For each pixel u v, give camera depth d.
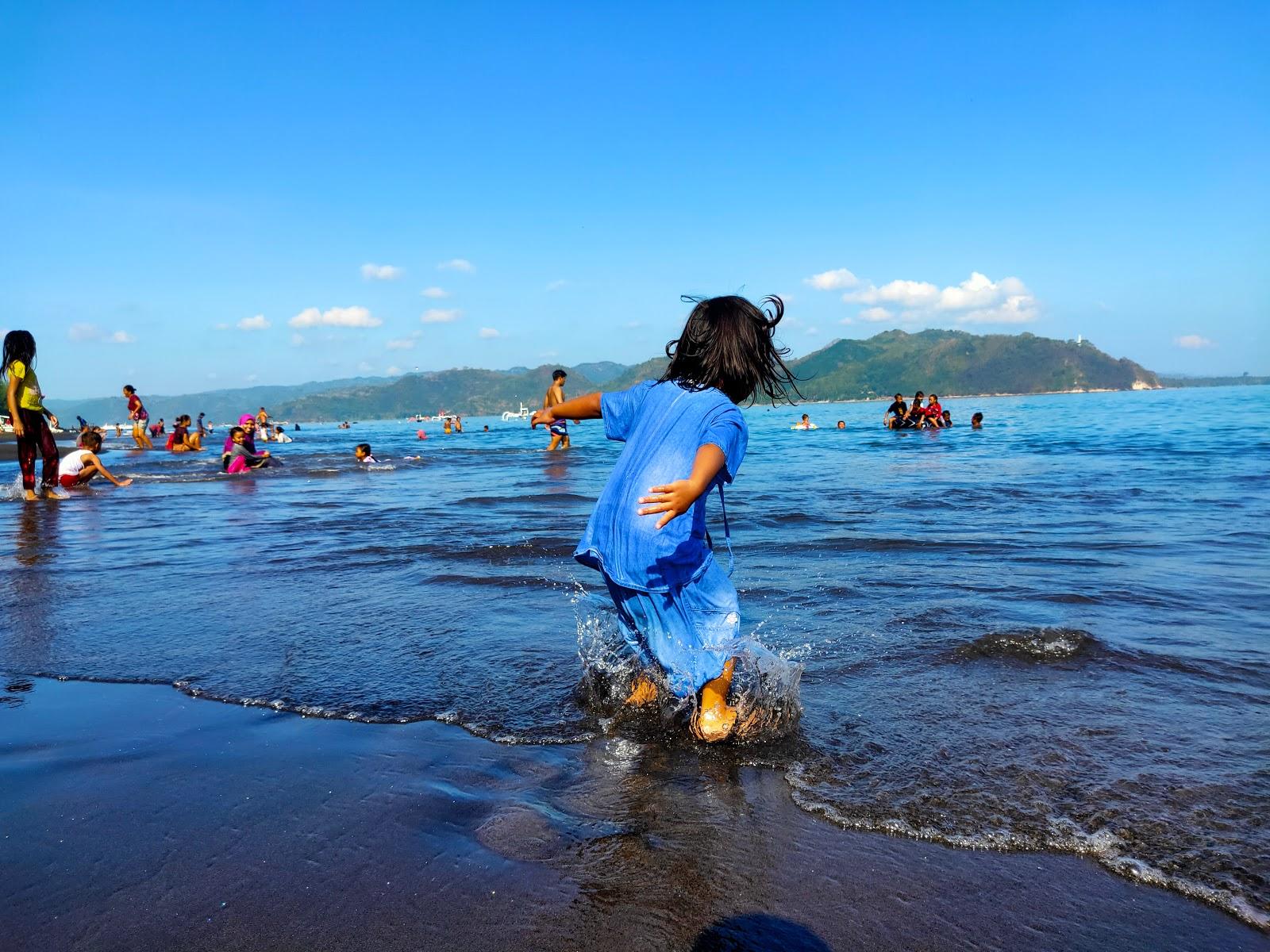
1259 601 3.75
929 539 5.52
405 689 2.74
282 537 6.25
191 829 1.79
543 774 2.11
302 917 1.47
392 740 2.33
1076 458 13.16
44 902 1.51
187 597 4.16
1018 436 21.17
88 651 3.21
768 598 3.93
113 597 4.18
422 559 5.16
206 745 2.29
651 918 1.47
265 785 2.02
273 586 4.42
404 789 2.00
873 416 50.47
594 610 3.77
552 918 1.47
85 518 7.73
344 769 2.12
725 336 2.74
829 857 1.69
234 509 8.40
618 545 2.54
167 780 2.05
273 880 1.59
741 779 2.07
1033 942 1.40
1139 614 3.55
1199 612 3.58
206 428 37.22
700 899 1.53
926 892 1.56
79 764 2.15
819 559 4.93
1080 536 5.62
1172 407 49.84
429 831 1.79
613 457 15.62
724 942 1.40
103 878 1.59
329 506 8.39
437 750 2.25
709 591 2.55
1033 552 5.03
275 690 2.74
